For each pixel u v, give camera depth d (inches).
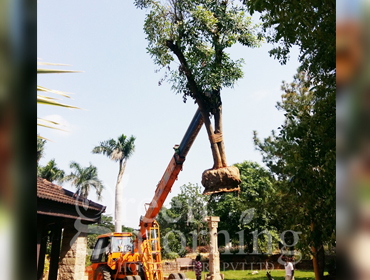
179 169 362.0
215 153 282.7
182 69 306.5
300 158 213.8
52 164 1263.5
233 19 313.9
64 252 574.2
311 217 221.3
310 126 208.2
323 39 175.5
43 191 410.0
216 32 319.0
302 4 171.2
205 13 311.1
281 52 267.3
